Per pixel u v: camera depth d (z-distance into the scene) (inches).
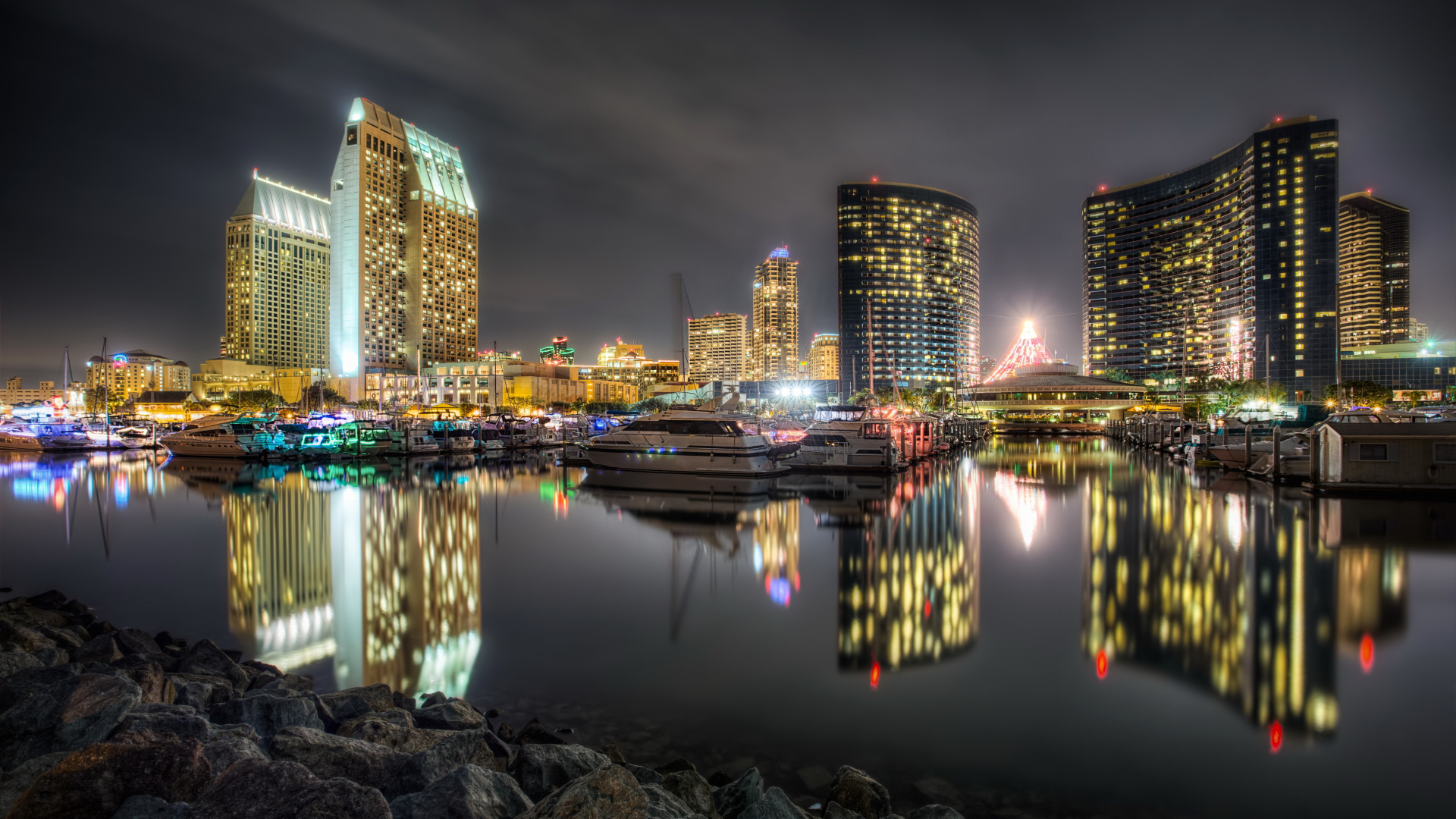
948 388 7770.7
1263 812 309.3
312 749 275.1
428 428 2721.5
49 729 277.4
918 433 2276.1
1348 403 4124.0
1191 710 420.5
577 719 404.5
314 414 3668.8
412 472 1973.4
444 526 1087.6
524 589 709.9
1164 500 1293.1
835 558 855.1
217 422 2374.5
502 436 2790.4
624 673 478.3
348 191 7500.0
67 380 3479.3
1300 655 504.1
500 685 456.4
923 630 573.3
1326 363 6141.7
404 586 718.5
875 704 425.4
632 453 1775.3
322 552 890.7
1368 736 381.1
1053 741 374.6
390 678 467.2
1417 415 1978.3
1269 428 2028.8
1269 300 6387.8
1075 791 325.1
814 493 1480.1
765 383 5654.5
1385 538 906.1
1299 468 1461.6
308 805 209.2
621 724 397.1
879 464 1843.0
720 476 1708.9
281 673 465.7
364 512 1231.5
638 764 347.3
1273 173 6412.4
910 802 316.8
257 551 896.9
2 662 343.0
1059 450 2967.5
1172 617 601.0
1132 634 560.1
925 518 1151.6
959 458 2475.4
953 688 451.2
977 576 759.1
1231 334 6879.9
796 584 732.7
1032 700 430.6
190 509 1264.8
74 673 323.6
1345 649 516.1
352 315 7460.6
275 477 1813.5
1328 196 6205.7
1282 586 690.8
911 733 386.9
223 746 260.4
